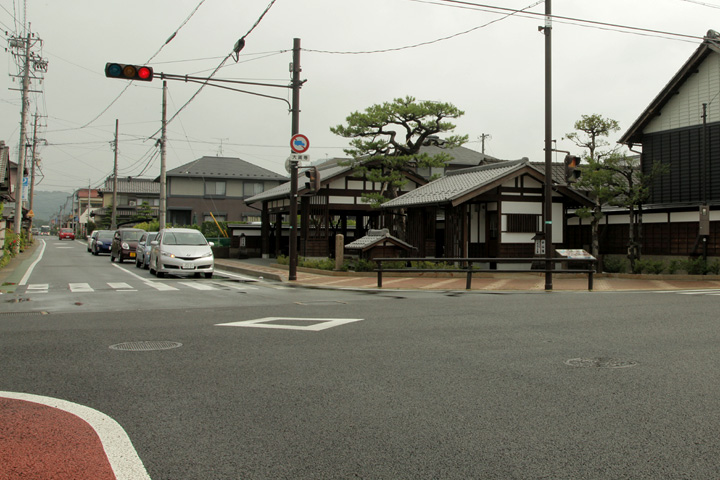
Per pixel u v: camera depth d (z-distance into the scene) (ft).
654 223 67.36
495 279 58.54
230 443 12.49
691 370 18.80
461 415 14.33
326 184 81.30
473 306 35.27
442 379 17.71
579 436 12.89
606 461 11.54
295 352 21.58
